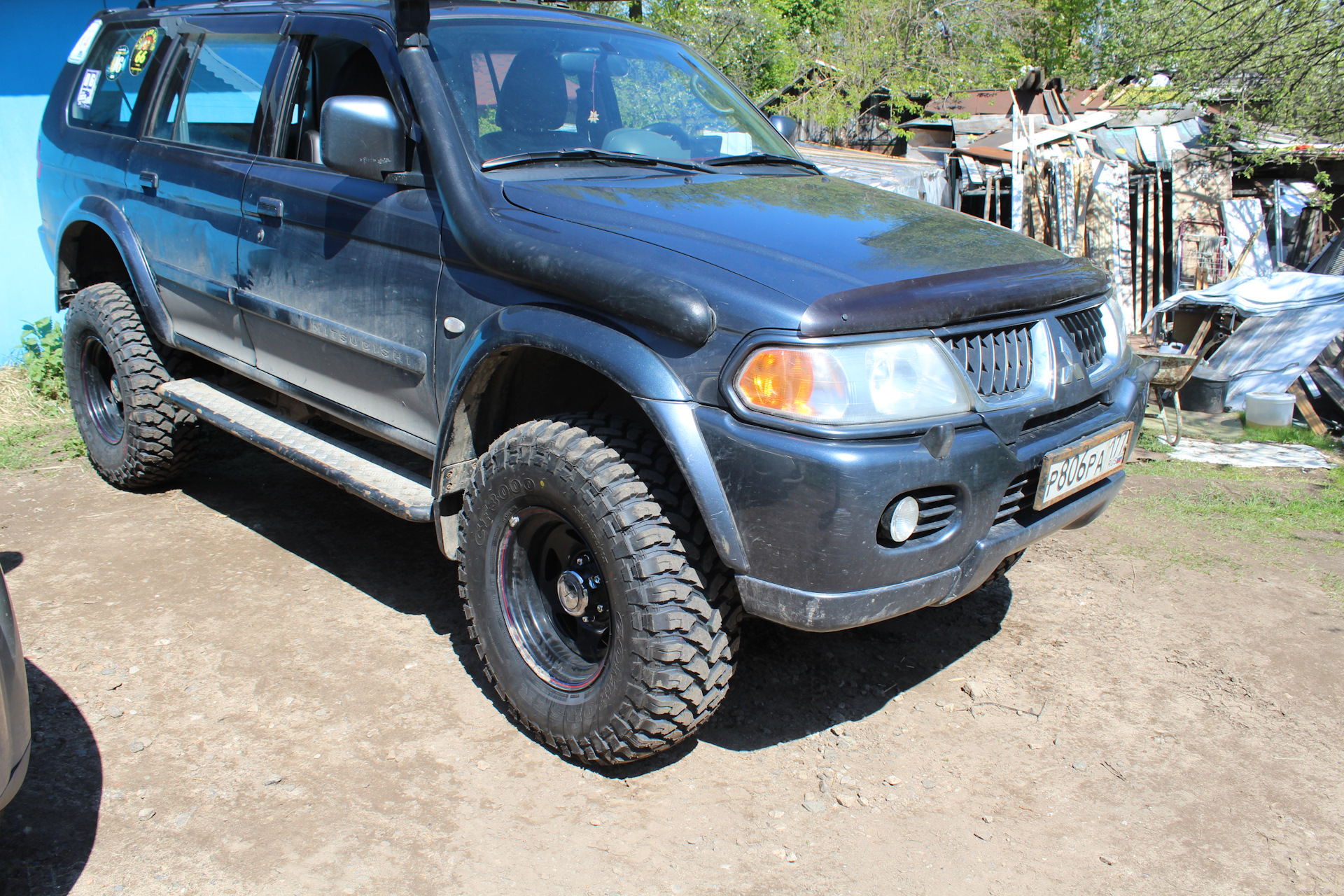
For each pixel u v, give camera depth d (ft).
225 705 9.07
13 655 6.02
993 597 12.07
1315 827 7.95
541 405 9.31
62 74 14.96
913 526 7.14
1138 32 33.42
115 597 11.02
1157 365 19.75
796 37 44.62
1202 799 8.29
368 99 9.02
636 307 7.31
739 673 10.10
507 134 9.59
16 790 5.98
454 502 9.37
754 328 6.97
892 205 9.86
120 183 13.03
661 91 11.48
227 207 11.22
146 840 7.30
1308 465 18.52
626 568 7.48
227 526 13.12
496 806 7.89
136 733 8.59
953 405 7.32
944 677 10.16
